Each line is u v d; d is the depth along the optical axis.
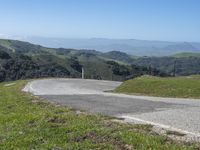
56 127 13.02
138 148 9.88
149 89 33.84
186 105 20.16
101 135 11.39
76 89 41.88
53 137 11.65
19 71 198.00
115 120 14.45
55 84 54.78
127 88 36.56
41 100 24.48
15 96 29.23
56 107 19.75
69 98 26.16
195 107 19.05
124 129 12.14
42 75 198.00
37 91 36.34
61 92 34.69
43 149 10.38
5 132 12.94
